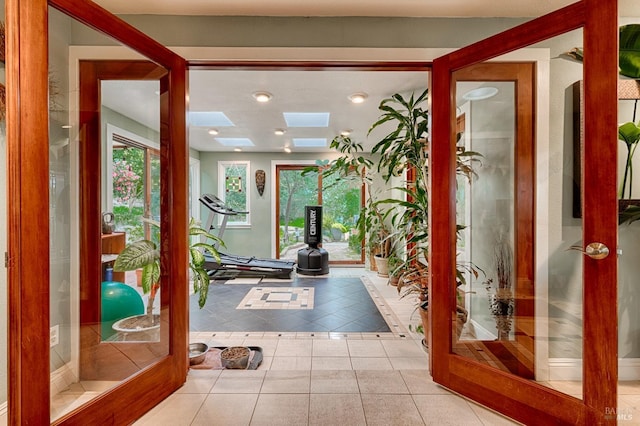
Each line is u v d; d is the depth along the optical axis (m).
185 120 1.87
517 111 1.90
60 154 1.72
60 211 1.72
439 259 1.82
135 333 1.86
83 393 1.66
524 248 1.93
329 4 1.84
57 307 1.71
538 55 1.82
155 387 1.65
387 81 2.73
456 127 1.83
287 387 1.83
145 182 2.24
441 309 1.82
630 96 1.81
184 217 1.84
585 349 1.36
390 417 1.56
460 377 1.74
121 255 1.91
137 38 1.57
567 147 1.85
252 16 1.94
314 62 1.94
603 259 1.31
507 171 2.00
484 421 1.54
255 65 1.96
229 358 2.11
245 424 1.50
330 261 6.25
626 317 1.95
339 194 6.26
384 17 1.95
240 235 6.18
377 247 5.34
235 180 6.21
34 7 1.19
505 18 1.95
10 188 1.16
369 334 2.79
